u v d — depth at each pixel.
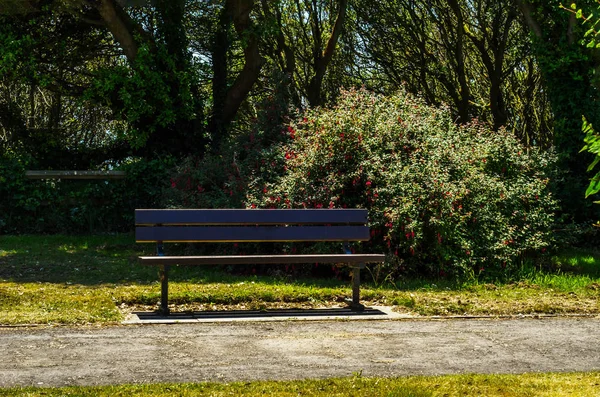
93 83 17.11
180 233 7.49
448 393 4.52
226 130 18.53
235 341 5.96
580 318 7.15
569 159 15.49
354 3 23.62
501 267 10.38
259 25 18.30
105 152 18.03
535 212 11.82
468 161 11.56
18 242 13.45
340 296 8.07
